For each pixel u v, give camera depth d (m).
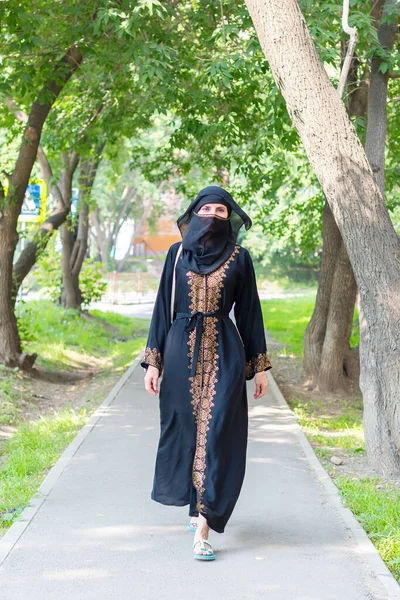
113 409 10.04
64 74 12.66
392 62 8.65
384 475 7.41
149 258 66.75
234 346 4.86
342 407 12.53
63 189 19.31
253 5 7.09
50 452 7.89
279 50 7.06
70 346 18.48
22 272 14.58
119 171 25.83
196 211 4.88
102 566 4.61
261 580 4.44
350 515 5.66
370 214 7.38
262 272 51.44
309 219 19.06
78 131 16.66
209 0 11.39
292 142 11.14
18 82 12.84
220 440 4.70
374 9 10.35
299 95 7.13
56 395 12.41
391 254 7.45
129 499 5.96
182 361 4.80
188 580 4.42
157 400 10.76
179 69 11.92
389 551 4.98
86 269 24.23
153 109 13.23
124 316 29.50
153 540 5.06
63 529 5.25
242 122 14.18
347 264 13.34
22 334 15.55
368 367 7.67
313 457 7.54
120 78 13.65
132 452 7.56
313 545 5.03
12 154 20.02
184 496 4.84
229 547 4.97
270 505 5.92
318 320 13.80
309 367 13.79
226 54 11.06
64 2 12.05
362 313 7.73
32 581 4.38
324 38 9.41
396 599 4.19
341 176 7.30
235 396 4.77
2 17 11.18
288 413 10.11
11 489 6.52
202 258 4.83
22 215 17.31
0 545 4.93
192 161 17.28
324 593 4.28
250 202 18.45
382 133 8.81
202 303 4.82
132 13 10.36
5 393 11.21
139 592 4.25
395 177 14.41
